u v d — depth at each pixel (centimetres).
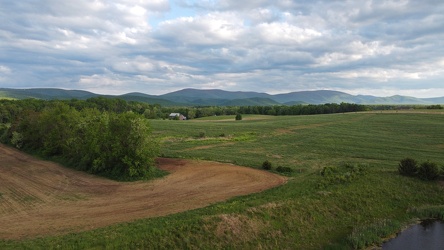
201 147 6550
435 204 3158
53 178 4253
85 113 6525
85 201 3186
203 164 4862
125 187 3722
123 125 4300
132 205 3005
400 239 2422
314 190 3155
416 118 10531
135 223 2392
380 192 3244
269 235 2327
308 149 6209
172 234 2133
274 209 2612
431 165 3634
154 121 12681
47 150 5988
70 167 5000
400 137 7425
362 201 3020
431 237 2452
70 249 1894
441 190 3400
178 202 3050
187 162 5012
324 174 3722
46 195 3431
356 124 9856
